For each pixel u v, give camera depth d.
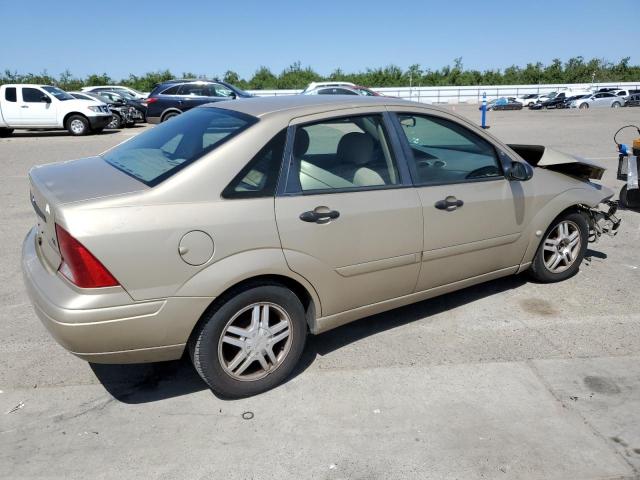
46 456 2.66
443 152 3.78
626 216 7.03
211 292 2.81
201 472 2.57
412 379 3.34
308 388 3.25
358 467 2.61
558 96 44.12
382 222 3.36
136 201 2.68
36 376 3.35
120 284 2.62
